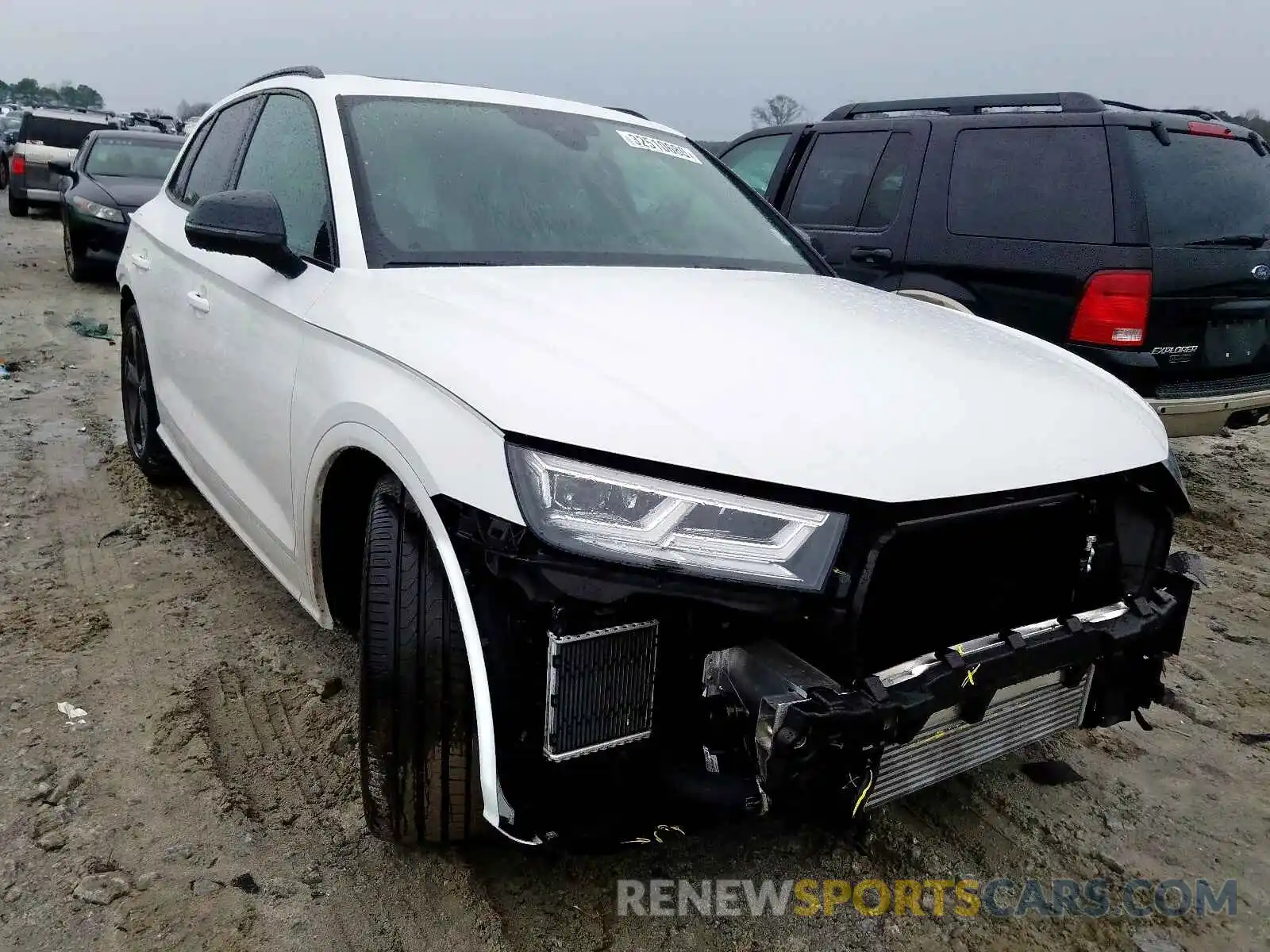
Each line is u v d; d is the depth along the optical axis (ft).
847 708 5.77
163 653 10.44
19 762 8.45
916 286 17.43
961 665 6.32
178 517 14.23
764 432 6.06
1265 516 17.34
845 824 6.26
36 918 6.80
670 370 6.47
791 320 8.02
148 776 8.38
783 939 7.12
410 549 6.64
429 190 9.31
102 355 24.89
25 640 10.51
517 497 5.82
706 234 10.69
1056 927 7.38
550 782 5.94
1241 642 12.37
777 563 5.83
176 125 62.69
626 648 5.92
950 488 6.22
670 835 6.17
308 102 10.33
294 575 9.13
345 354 7.71
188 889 7.16
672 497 5.79
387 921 6.99
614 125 11.73
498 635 5.97
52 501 14.64
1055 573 7.32
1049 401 7.38
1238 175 16.07
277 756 8.80
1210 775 9.41
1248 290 15.62
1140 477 7.47
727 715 6.07
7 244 45.65
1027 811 8.71
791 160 20.44
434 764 6.64
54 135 59.36
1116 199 14.89
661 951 6.94
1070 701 7.50
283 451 8.72
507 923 7.07
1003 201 16.30
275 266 8.92
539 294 7.84
